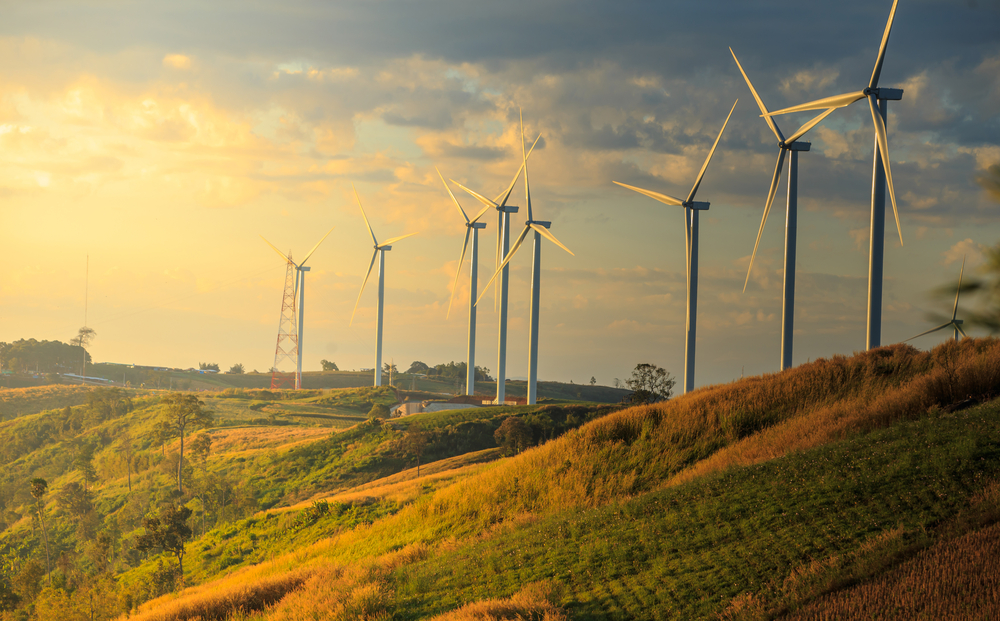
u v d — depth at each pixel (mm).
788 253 65062
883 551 14797
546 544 22750
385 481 85125
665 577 17375
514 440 99688
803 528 17391
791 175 65250
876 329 56812
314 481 100938
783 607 14062
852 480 19000
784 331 64750
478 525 32781
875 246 56750
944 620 11828
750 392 37875
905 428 22500
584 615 16641
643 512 22750
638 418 39125
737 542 17953
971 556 13445
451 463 88750
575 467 35375
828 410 32500
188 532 60500
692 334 72500
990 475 16781
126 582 62344
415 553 28141
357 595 21562
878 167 56344
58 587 78562
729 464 28453
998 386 25859
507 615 17344
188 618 25266
